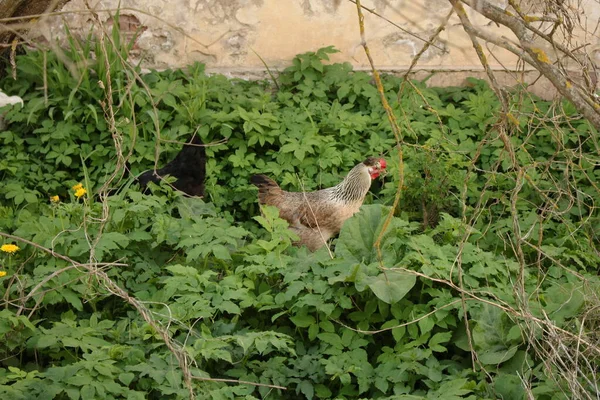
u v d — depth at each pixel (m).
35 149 6.59
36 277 5.32
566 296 5.34
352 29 7.21
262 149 6.72
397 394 5.11
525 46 4.40
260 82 7.17
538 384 5.05
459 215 6.22
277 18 7.15
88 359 4.96
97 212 5.70
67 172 6.58
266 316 5.45
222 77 6.99
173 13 7.07
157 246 5.72
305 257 5.53
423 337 5.27
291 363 5.24
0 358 5.19
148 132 6.63
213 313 5.32
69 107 6.61
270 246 5.58
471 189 6.25
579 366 5.04
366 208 5.57
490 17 4.46
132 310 5.45
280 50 7.20
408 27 7.20
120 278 5.54
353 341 5.29
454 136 6.73
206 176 6.50
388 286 5.30
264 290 5.50
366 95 6.97
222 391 4.97
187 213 5.99
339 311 5.36
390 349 5.27
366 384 5.16
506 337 5.23
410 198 6.24
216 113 6.65
